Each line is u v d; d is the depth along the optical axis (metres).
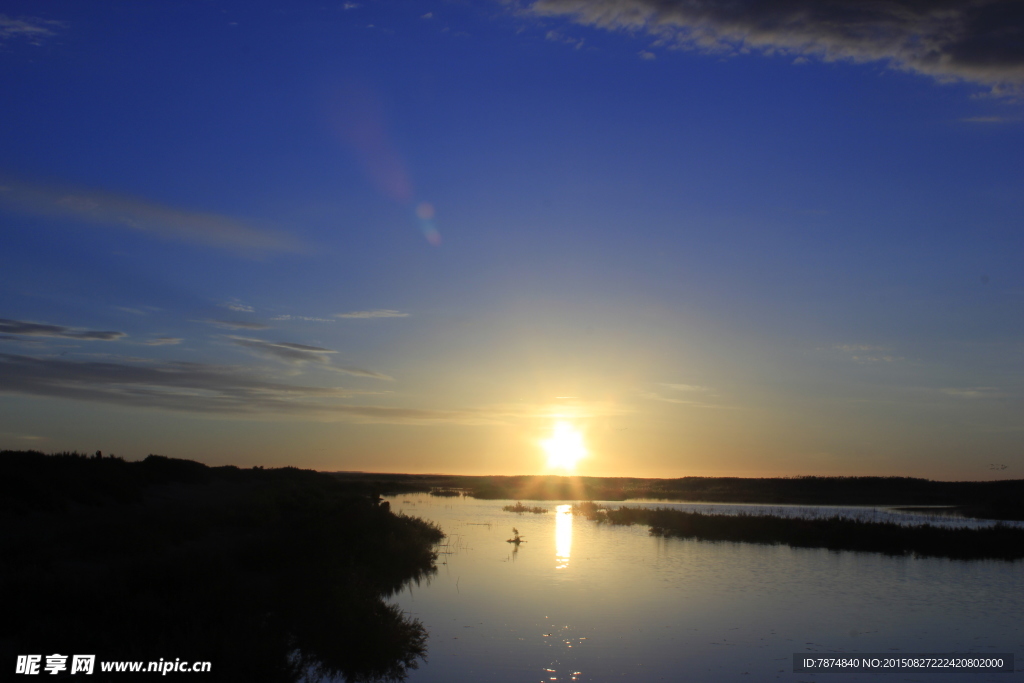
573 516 47.47
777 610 17.69
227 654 10.57
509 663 12.97
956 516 51.59
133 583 13.51
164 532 19.95
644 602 18.44
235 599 13.41
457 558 26.11
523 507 53.91
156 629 11.30
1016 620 16.83
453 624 15.84
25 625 10.96
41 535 17.55
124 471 33.91
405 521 32.91
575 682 12.01
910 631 15.73
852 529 32.84
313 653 12.66
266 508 29.28
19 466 25.98
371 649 12.73
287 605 14.43
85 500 25.88
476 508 55.09
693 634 15.23
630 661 13.23
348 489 66.12
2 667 9.13
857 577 22.78
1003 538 30.55
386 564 21.52
